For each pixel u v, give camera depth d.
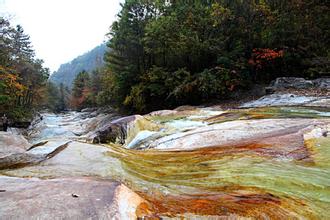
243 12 15.48
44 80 42.06
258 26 15.38
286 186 2.22
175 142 4.61
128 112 21.81
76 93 63.69
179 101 17.05
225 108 10.37
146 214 1.59
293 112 6.50
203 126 5.50
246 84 14.89
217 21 15.51
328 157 2.86
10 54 26.95
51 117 40.69
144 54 21.52
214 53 16.09
